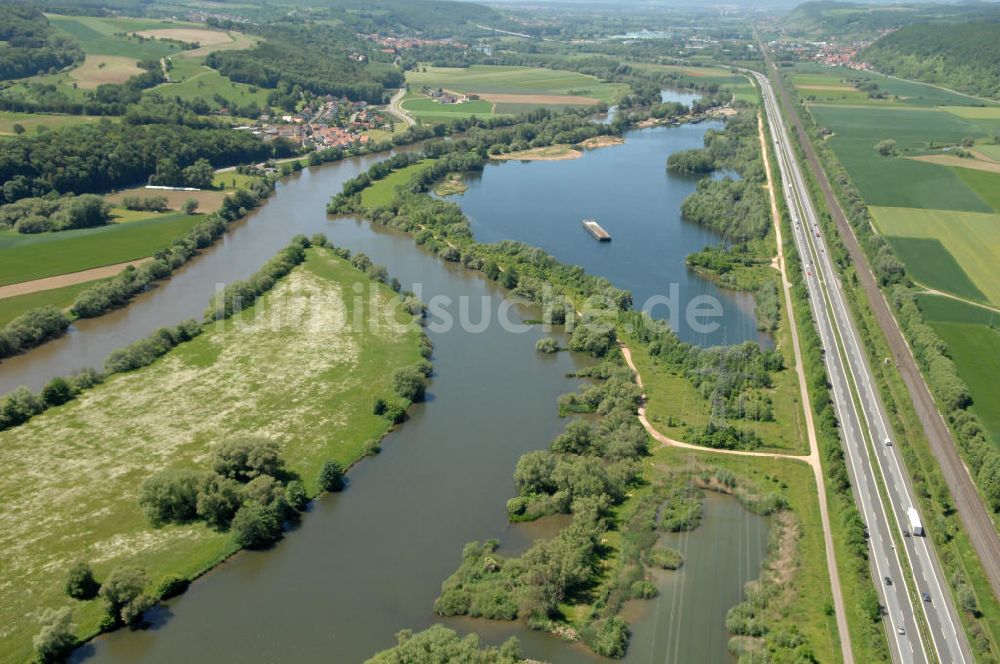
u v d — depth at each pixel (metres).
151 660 112.88
